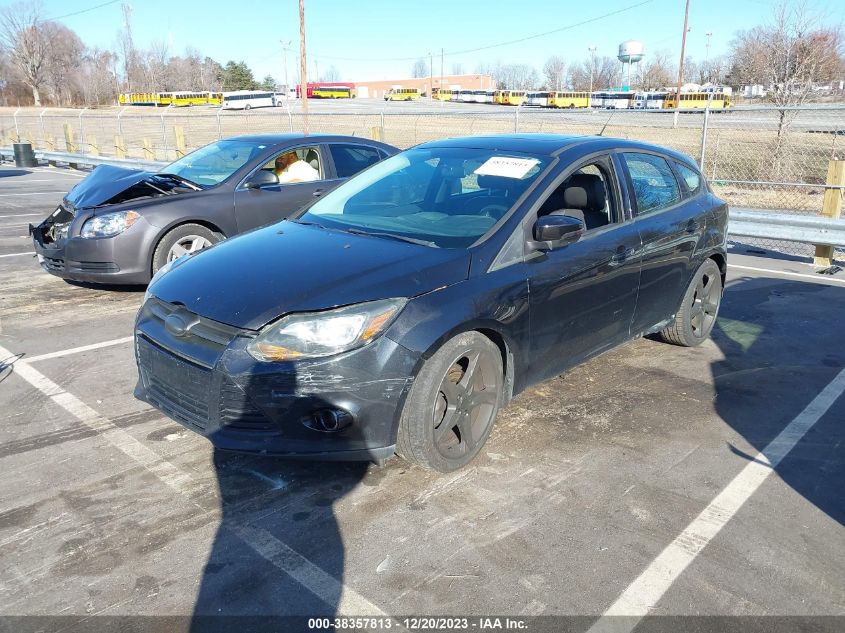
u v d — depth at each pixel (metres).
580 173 4.12
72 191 7.02
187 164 7.46
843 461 3.57
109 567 2.71
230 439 3.08
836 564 2.76
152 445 3.67
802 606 2.52
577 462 3.52
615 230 4.18
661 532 2.95
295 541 2.88
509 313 3.44
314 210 4.39
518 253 3.59
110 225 6.26
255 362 2.97
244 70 101.25
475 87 123.81
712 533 2.94
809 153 16.16
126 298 6.60
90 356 5.01
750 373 4.75
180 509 3.09
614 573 2.69
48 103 88.25
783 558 2.79
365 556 2.78
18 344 5.27
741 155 16.45
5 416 4.00
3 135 31.67
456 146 4.54
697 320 5.17
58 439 3.73
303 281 3.19
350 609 2.49
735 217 8.48
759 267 8.16
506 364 3.61
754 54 21.30
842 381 4.61
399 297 3.11
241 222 6.82
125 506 3.11
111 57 86.25
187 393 3.23
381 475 3.39
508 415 4.05
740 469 3.48
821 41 19.45
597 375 4.69
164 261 6.46
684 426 3.94
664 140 17.42
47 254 6.48
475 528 2.96
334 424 3.01
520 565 2.73
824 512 3.11
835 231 7.69
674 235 4.60
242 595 2.56
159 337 3.35
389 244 3.59
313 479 3.35
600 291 4.05
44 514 3.04
